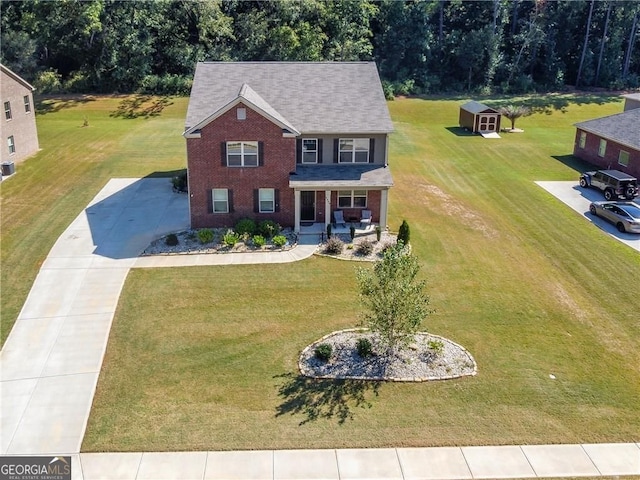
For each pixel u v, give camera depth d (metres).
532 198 38.28
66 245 29.70
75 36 67.44
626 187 37.12
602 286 26.70
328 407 18.52
